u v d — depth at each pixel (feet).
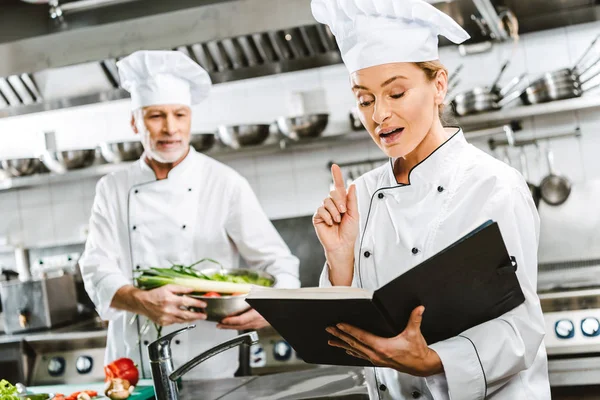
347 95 12.40
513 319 4.24
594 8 10.67
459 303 3.98
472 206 4.46
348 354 4.46
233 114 12.91
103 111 13.56
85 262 8.14
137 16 10.16
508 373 4.17
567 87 10.36
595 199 10.69
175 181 8.13
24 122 13.97
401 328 3.98
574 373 8.70
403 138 4.45
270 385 5.76
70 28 10.43
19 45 10.56
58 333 10.70
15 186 12.78
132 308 7.49
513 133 11.46
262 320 7.26
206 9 9.93
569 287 9.29
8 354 10.71
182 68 7.88
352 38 4.49
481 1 9.47
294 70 11.76
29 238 13.93
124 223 8.28
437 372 4.15
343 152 12.43
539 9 10.71
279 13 9.78
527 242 4.37
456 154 4.66
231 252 8.34
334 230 4.87
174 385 4.72
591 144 11.21
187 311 7.11
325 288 3.87
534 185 11.02
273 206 12.80
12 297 11.28
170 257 8.07
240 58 11.71
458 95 10.71
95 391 6.39
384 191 4.88
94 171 12.33
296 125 11.40
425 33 4.40
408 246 4.65
